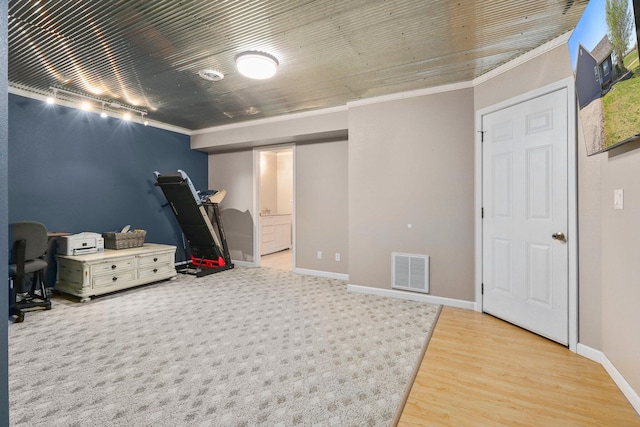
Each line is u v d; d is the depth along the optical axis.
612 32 1.49
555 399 1.74
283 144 5.11
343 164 4.61
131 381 1.89
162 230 5.07
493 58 2.76
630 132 1.51
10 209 3.43
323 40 2.49
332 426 1.52
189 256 5.54
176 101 3.94
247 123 4.89
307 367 2.06
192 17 2.18
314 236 4.83
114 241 4.06
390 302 3.45
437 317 2.98
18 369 2.02
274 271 5.12
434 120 3.40
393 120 3.62
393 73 3.08
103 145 4.26
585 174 2.18
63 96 3.74
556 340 2.41
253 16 2.17
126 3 2.02
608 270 1.97
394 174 3.62
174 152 5.22
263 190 7.80
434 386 1.87
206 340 2.47
